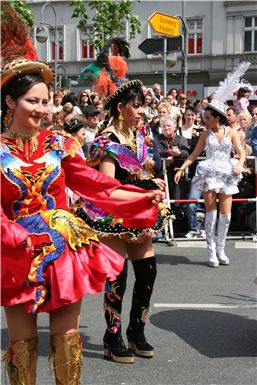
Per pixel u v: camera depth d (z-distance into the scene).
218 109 6.46
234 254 7.43
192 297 5.45
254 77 27.88
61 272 2.60
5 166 2.66
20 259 2.50
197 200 8.10
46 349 4.12
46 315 4.93
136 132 3.92
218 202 7.36
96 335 4.43
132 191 2.95
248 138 8.80
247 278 6.21
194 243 8.19
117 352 3.90
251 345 4.20
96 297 5.48
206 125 6.62
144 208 2.96
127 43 4.83
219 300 5.35
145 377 3.68
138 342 4.00
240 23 28.03
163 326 4.61
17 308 2.63
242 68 6.78
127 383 3.59
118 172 3.74
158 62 28.81
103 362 3.91
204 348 4.15
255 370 3.77
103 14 21.78
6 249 2.47
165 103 8.79
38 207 2.72
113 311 3.91
